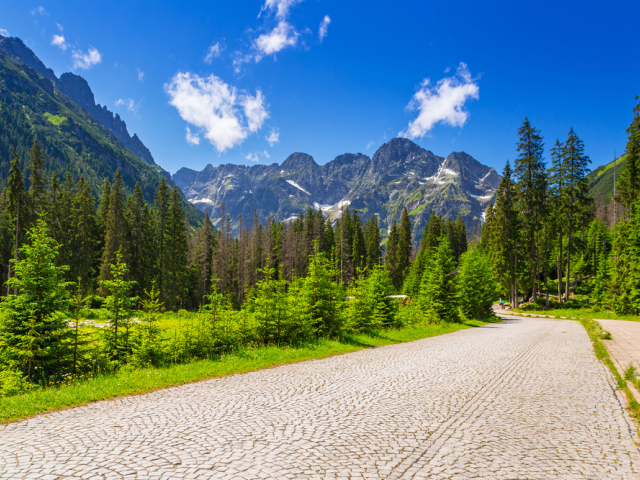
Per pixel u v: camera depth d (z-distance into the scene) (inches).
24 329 373.7
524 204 1875.0
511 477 167.8
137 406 274.1
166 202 2239.2
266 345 585.9
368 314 798.5
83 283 1904.5
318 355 530.3
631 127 1577.3
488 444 210.1
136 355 431.2
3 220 1916.8
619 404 300.2
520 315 1755.7
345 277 2815.0
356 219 3897.6
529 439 219.8
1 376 341.1
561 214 1868.8
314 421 243.4
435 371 428.1
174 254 2214.6
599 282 1716.3
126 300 444.5
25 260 391.2
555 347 651.5
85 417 247.1
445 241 1235.2
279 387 339.0
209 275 2844.5
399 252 3526.1
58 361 394.0
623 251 1525.6
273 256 3070.9
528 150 1877.5
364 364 467.5
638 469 179.3
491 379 390.0
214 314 552.4
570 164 1839.3
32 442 201.0
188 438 208.4
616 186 1684.3
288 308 629.0
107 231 2007.9
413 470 172.9
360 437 216.1
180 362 464.4
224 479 158.6
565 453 198.8
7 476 159.2
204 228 2871.6
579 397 321.4
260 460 179.8
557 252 2274.9
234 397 302.0
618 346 642.2
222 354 503.2
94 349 431.8
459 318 1211.2
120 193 2037.4
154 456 182.4
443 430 232.2
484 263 1593.3
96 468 168.1
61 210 2003.0
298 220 3939.5
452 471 173.0
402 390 335.6
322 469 171.2
